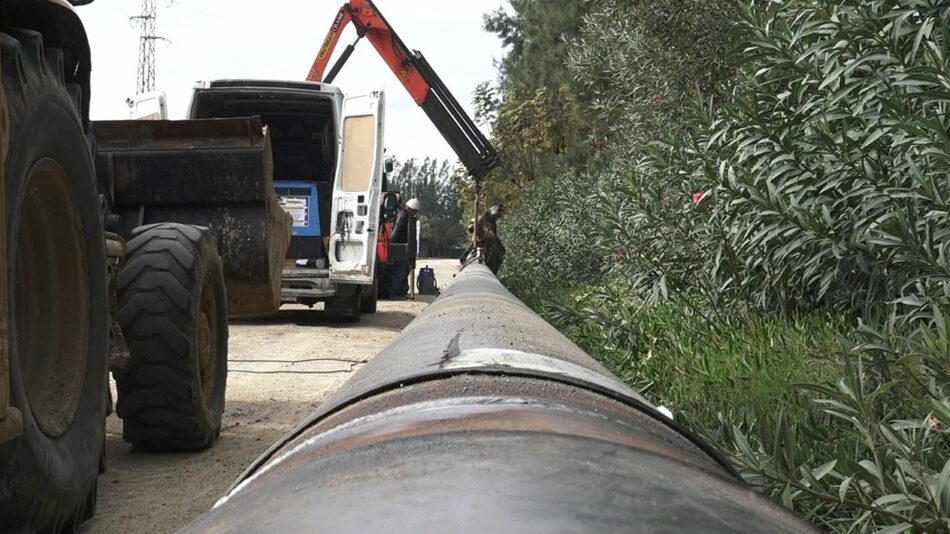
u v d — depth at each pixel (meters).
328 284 13.16
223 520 0.90
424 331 2.17
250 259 6.67
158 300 4.83
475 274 6.56
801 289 5.72
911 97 4.07
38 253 3.70
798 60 4.77
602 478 0.87
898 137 4.01
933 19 4.04
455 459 0.92
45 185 3.55
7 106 3.04
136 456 5.20
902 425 2.74
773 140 5.07
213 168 6.51
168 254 4.95
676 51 9.47
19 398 3.02
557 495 0.81
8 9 3.58
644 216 6.43
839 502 2.53
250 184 6.55
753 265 5.70
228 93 12.89
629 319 5.96
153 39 54.81
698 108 6.11
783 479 2.63
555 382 1.44
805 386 2.74
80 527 3.96
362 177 12.91
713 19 9.38
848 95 4.73
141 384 4.89
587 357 2.06
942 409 2.44
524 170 26.12
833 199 4.98
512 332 2.10
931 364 2.91
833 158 4.70
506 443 0.97
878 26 4.38
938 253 3.81
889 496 2.38
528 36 28.09
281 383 7.90
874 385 3.53
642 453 1.02
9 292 3.02
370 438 1.10
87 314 3.86
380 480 0.87
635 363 5.57
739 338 5.56
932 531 2.31
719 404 4.36
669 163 6.52
